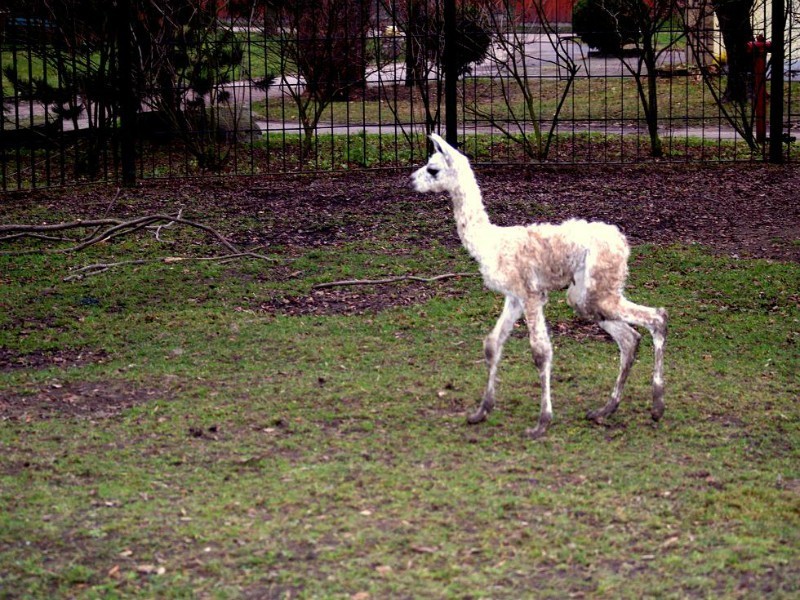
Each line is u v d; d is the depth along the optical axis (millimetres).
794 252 11148
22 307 9688
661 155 15484
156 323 9297
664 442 6852
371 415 7285
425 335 9047
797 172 14359
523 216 12422
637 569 5277
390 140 16828
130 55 14188
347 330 9164
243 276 10555
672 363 8414
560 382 7957
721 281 10281
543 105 20172
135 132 14727
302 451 6695
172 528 5676
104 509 5898
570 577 5199
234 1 16016
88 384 7980
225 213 12664
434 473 6324
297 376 8086
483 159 15602
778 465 6539
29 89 14156
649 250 11164
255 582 5164
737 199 13125
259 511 5863
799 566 5301
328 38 15141
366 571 5242
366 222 12273
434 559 5348
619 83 22016
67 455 6641
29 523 5723
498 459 6539
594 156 15758
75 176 14688
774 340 8914
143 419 7262
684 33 15430
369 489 6109
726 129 17734
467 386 7863
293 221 12336
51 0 14633
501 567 5281
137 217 12461
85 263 10891
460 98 21109
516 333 9094
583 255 6828
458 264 10859
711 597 5020
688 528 5688
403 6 16781
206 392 7770
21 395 7750
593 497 6012
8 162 15875
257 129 15984
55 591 5117
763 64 16500
